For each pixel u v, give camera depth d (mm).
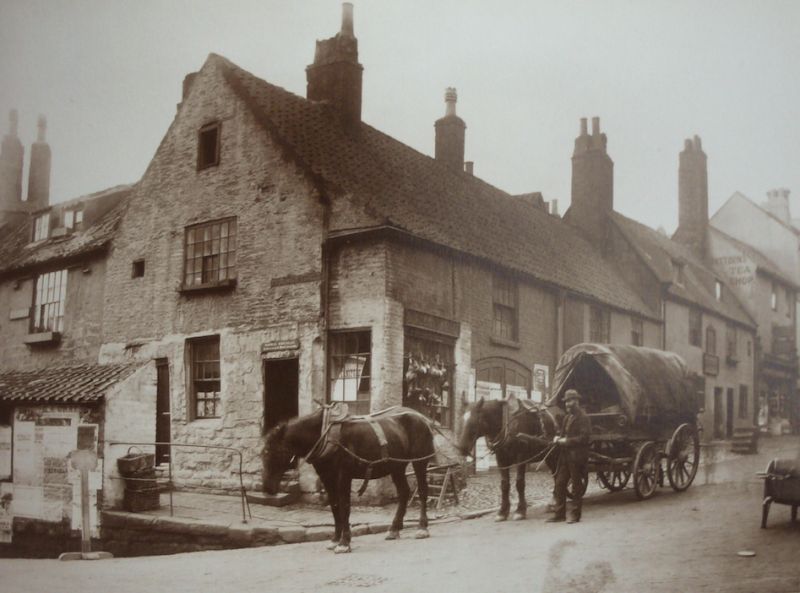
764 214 23844
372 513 13469
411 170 18953
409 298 15281
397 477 11117
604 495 14422
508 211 21625
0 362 21328
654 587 7902
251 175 16875
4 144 24875
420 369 15320
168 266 18016
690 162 24469
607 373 14148
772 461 10516
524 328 18625
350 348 15164
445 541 10625
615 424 13500
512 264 18172
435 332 15828
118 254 19062
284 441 10711
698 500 12922
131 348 18312
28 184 25297
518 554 9484
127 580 9312
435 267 16109
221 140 17547
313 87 19422
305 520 12656
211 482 16422
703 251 24141
